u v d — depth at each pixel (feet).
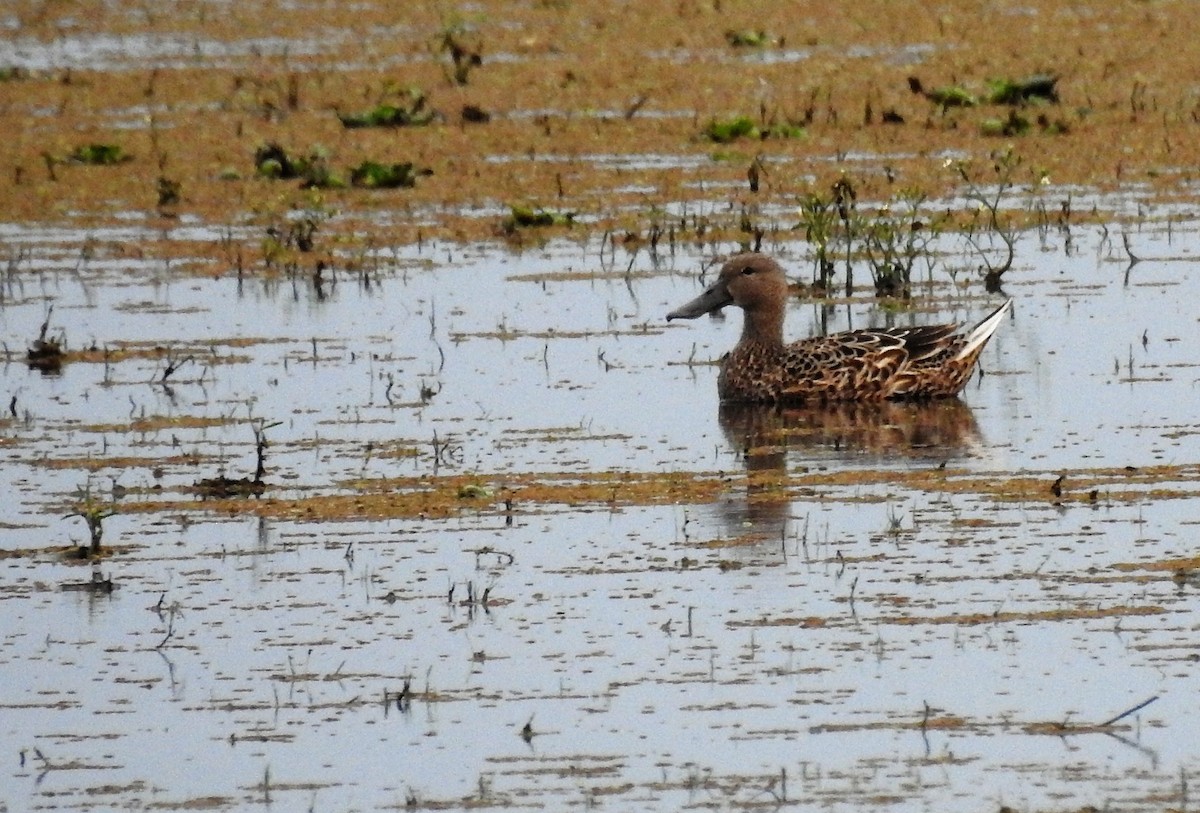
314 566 55.26
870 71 135.44
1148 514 57.26
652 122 123.34
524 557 55.57
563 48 149.07
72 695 47.44
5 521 59.72
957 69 134.82
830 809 40.70
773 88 131.44
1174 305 82.07
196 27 165.17
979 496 59.62
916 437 66.95
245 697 47.06
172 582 54.34
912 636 49.14
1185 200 101.24
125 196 109.70
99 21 169.78
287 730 45.32
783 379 71.72
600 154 116.06
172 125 126.00
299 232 96.89
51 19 171.73
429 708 46.11
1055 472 61.72
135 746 44.73
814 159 112.78
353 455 65.36
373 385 74.02
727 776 42.32
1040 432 66.33
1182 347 76.02
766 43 147.13
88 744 44.86
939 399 72.02
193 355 78.95
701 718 45.14
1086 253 91.61
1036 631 49.14
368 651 49.39
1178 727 44.04
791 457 64.80
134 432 68.85
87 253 96.48
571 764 43.14
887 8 160.45
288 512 59.88
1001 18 153.89
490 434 67.51
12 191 111.14
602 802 41.32
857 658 48.01
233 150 118.93
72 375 76.59
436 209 105.19
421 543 56.85
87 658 49.47
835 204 95.76
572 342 79.92
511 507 59.77
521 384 73.92
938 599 51.39
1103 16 152.76
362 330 82.23
